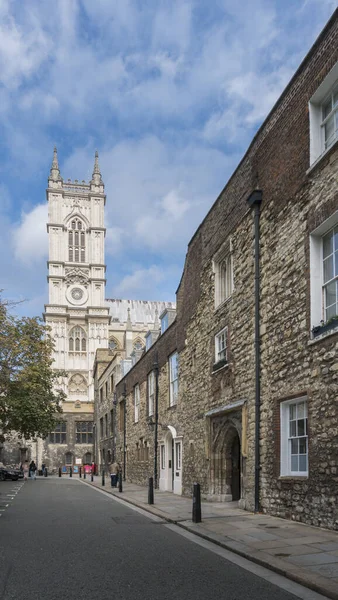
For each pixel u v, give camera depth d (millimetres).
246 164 15578
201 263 19922
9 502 20109
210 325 18359
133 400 34562
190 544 9789
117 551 9109
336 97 11312
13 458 68000
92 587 6695
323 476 10367
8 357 29750
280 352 12703
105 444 49031
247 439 14359
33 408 36688
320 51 11367
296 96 12508
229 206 16938
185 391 21438
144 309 104250
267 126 14172
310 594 6367
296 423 12055
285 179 12953
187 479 20516
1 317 26219
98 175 97188
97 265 91812
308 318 11375
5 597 6266
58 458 68375
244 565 7922
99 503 19406
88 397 85438
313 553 8219
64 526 12555
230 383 16016
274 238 13430
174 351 23969
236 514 13312
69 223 93688
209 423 17641
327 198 10891
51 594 6379
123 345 92250
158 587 6695
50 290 89750
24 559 8430
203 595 6336
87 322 89500
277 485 12414
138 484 31438
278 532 10164
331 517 10031
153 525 12641
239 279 15719
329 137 11516
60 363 86250
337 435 9953
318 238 11555
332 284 11070
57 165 96188
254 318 14320
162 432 25781
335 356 10195
